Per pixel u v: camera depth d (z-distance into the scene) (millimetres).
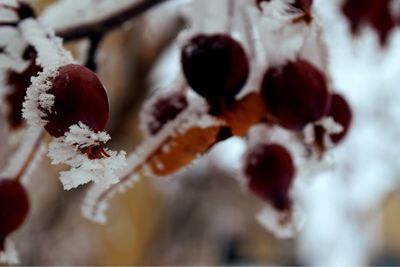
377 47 296
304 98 215
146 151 222
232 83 220
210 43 221
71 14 248
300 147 239
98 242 707
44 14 248
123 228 736
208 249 942
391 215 1717
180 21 499
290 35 212
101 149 183
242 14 230
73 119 188
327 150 218
